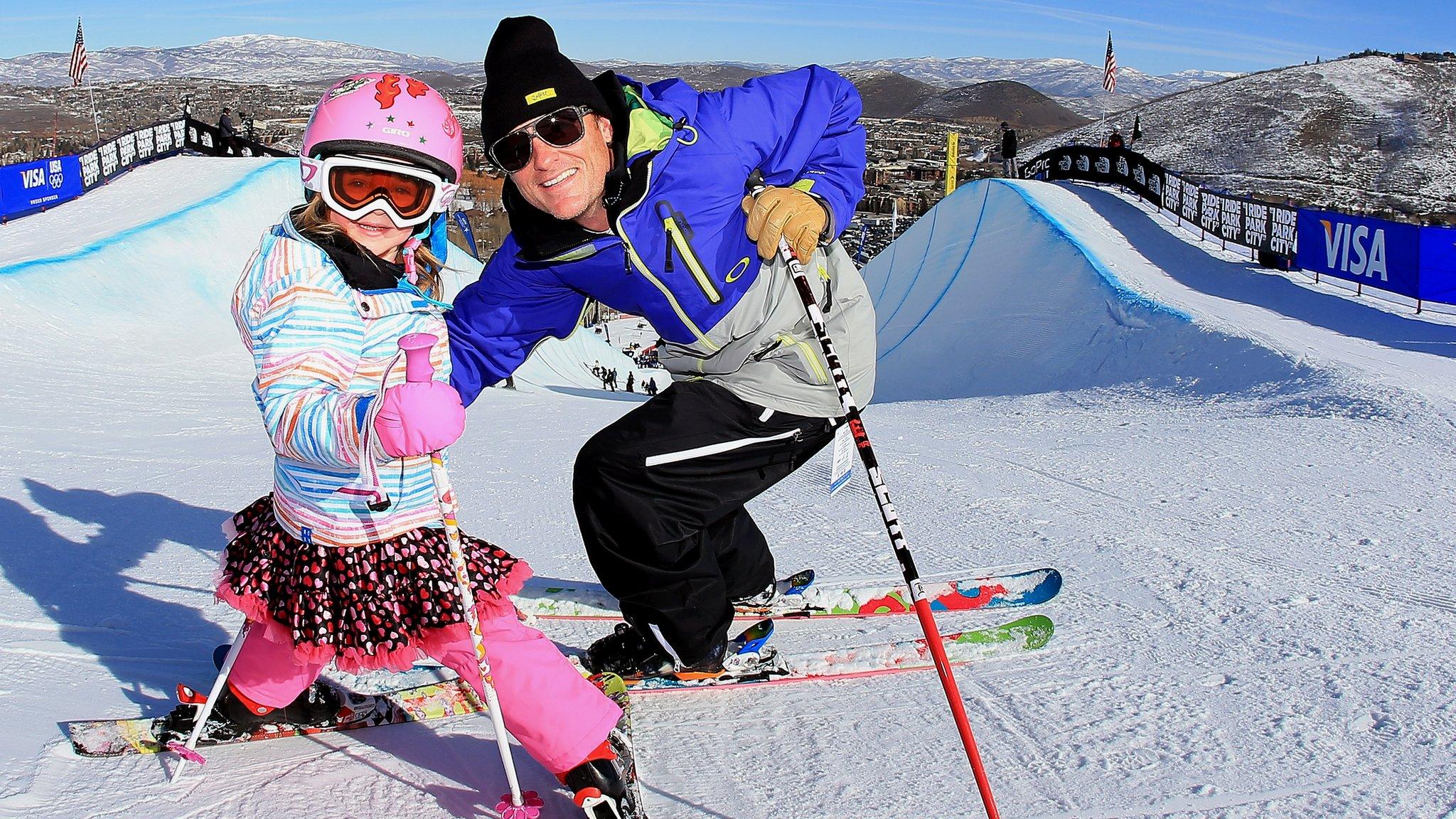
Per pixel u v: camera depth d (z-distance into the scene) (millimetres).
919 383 16078
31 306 12023
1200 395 9797
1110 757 2439
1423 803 2221
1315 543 4441
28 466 5543
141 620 3166
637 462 2473
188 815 2018
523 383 15773
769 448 2633
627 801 1978
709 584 2643
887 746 2486
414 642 1968
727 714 2680
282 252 1852
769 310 2580
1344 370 9125
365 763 2297
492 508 5090
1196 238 19484
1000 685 2877
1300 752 2465
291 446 1798
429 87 1975
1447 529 4660
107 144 21875
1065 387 12766
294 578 1981
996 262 18953
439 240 2150
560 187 2268
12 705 2434
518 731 1964
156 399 8875
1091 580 3906
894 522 2221
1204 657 3100
